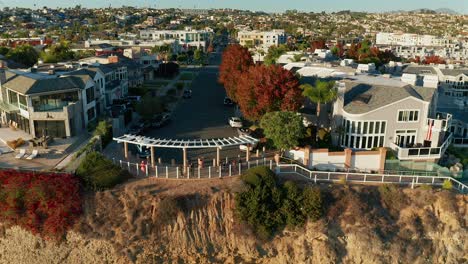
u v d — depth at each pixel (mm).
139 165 49125
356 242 42594
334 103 58000
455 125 71625
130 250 41188
